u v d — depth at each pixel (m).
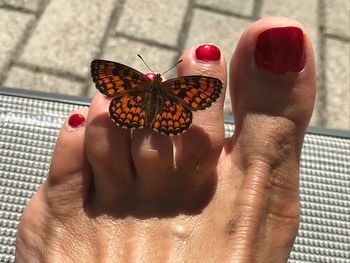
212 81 0.10
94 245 0.12
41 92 0.16
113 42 0.21
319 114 0.20
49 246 0.13
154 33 0.21
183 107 0.11
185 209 0.13
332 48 0.22
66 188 0.13
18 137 0.15
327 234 0.15
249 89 0.13
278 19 0.13
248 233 0.12
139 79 0.11
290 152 0.13
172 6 0.22
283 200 0.13
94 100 0.12
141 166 0.12
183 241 0.12
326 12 0.23
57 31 0.21
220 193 0.13
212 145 0.12
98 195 0.13
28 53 0.20
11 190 0.14
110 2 0.22
